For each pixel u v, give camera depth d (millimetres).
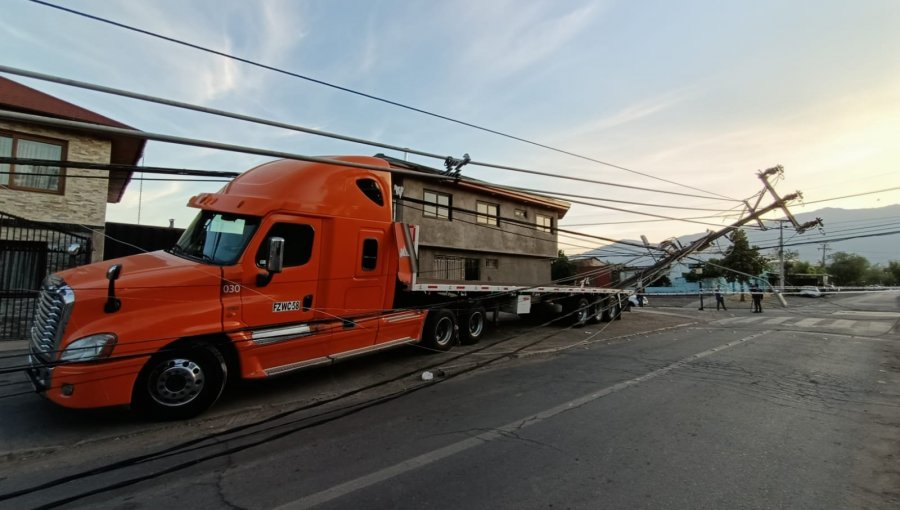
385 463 4102
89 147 12961
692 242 14047
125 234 14359
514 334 12602
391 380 7188
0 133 11812
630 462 4121
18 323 10234
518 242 22312
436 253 18859
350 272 7145
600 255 15203
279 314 6148
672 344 11211
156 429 4980
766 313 21922
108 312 4840
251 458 4234
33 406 5598
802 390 6668
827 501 3428
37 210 12234
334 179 7074
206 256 5965
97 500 3469
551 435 4801
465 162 7129
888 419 5371
